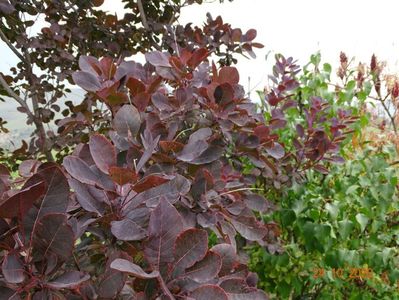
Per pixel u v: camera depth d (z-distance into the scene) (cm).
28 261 73
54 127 354
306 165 228
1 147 322
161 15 396
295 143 227
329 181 253
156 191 98
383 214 243
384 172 240
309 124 229
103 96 137
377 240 248
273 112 227
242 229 137
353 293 250
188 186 113
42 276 73
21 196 66
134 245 99
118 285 80
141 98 138
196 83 177
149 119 138
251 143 185
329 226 224
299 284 247
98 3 336
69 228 72
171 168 123
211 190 135
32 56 341
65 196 74
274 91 240
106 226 96
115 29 356
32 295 74
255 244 222
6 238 73
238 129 185
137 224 90
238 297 85
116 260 72
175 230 79
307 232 229
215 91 161
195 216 125
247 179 198
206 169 133
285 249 231
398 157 274
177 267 77
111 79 153
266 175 214
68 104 322
